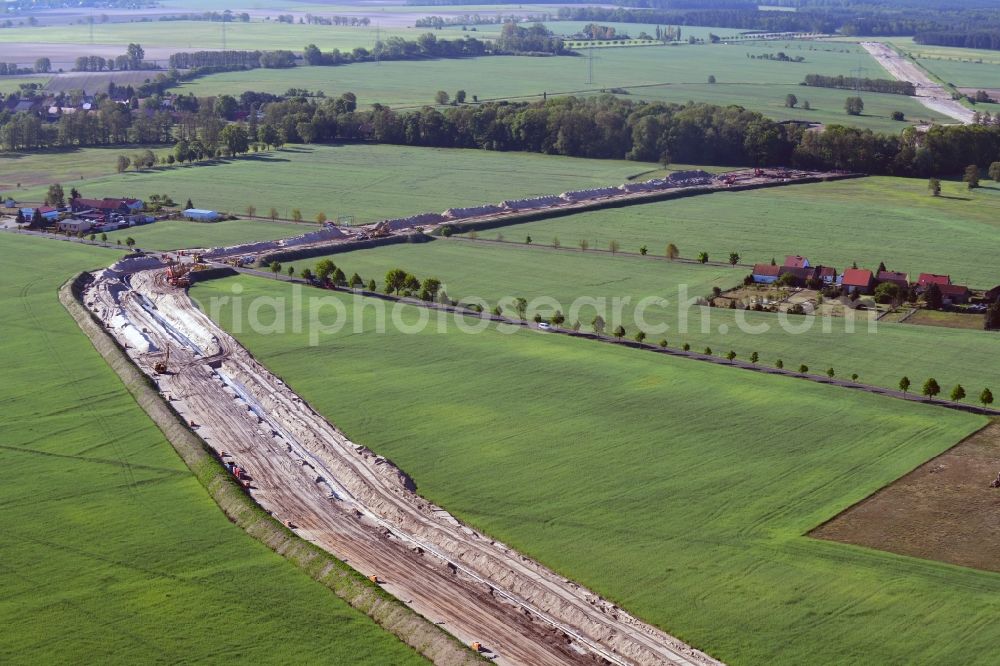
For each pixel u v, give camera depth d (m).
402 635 90.88
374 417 134.75
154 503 113.75
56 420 135.75
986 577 96.50
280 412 137.00
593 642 89.88
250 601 95.69
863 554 100.69
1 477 119.62
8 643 89.94
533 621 93.12
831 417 133.25
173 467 122.56
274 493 116.69
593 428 130.25
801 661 85.62
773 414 134.25
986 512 108.38
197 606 94.94
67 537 106.44
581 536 105.25
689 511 109.62
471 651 88.06
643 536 104.88
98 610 94.31
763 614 91.75
